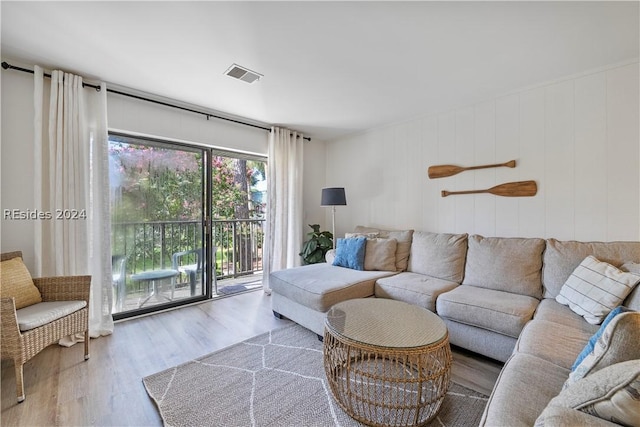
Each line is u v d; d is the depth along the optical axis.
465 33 1.86
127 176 2.90
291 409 1.58
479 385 1.77
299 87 2.67
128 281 2.92
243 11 1.65
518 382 1.11
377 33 1.86
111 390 1.74
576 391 0.78
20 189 2.26
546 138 2.55
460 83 2.58
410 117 3.50
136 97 2.78
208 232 3.50
